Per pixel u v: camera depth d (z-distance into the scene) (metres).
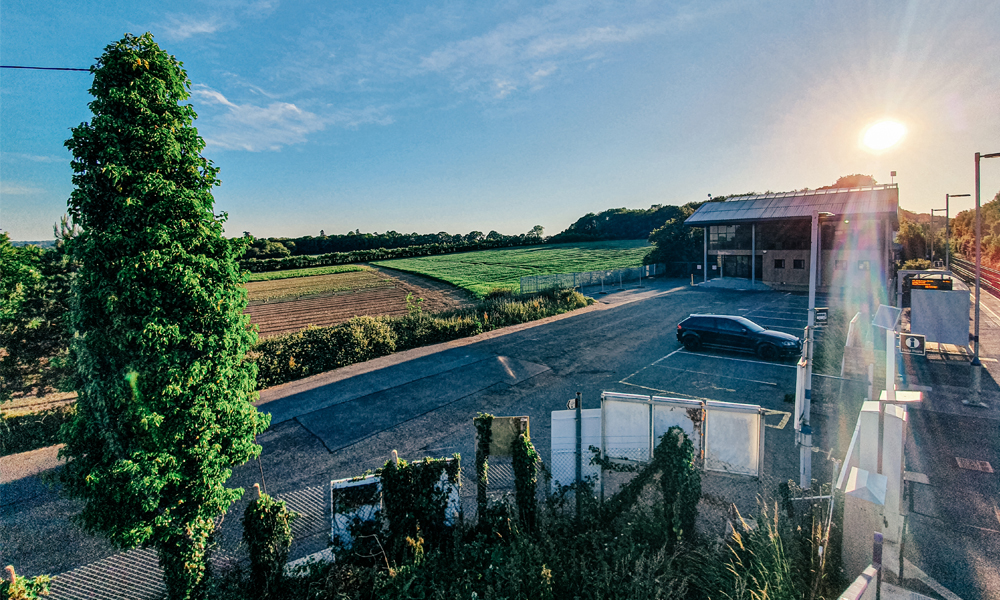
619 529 6.76
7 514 8.73
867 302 30.08
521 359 18.83
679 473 7.03
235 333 6.41
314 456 10.93
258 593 6.13
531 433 11.48
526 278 40.09
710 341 18.77
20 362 12.16
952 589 5.61
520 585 5.53
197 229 5.93
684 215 62.00
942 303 16.53
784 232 38.78
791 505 6.96
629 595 5.29
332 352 18.67
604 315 28.55
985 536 6.70
